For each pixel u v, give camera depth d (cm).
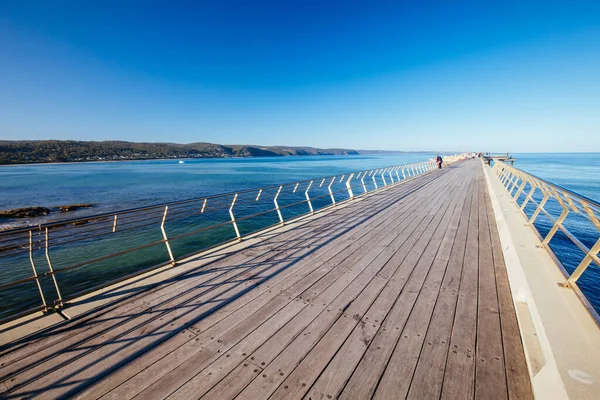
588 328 177
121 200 2248
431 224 614
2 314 705
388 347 230
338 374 202
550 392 153
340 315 277
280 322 266
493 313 278
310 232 563
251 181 3703
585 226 1558
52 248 1132
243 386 192
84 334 248
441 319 268
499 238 515
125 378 200
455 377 199
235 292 324
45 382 196
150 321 268
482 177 1609
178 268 388
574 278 225
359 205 840
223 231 1376
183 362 215
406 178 1602
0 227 1445
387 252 449
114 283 339
